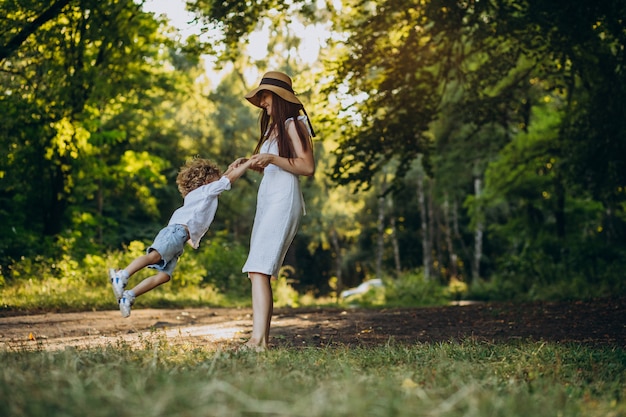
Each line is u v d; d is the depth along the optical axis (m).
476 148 27.83
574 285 21.02
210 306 15.47
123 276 5.10
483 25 14.16
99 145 21.84
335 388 3.00
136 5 14.81
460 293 28.34
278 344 6.75
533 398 3.11
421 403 2.71
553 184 26.83
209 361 4.02
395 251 46.25
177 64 29.34
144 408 2.38
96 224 23.31
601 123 17.16
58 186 20.88
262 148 5.76
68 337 7.24
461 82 16.55
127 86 17.78
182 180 5.70
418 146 15.96
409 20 14.29
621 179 18.81
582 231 30.20
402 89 15.06
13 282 14.86
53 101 15.23
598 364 4.84
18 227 19.91
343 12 15.77
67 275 16.38
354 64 14.83
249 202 37.94
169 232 5.34
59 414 2.33
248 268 5.50
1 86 14.48
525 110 24.88
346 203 44.53
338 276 49.12
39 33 13.90
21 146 17.22
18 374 3.10
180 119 34.00
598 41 15.29
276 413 2.41
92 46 16.73
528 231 28.70
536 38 14.45
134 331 8.25
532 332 8.32
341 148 15.85
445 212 45.72
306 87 16.28
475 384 3.29
